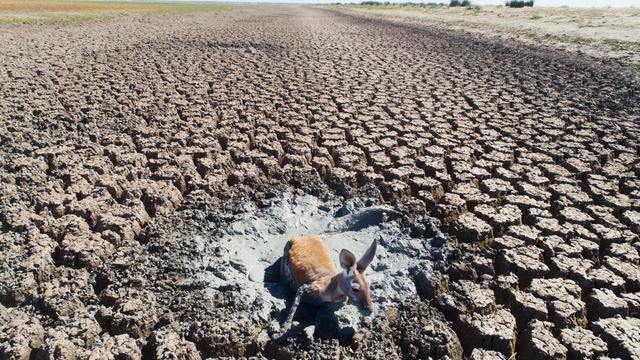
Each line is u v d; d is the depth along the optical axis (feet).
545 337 15.25
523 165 28.71
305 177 26.78
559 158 30.04
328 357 14.80
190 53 69.77
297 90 47.06
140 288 17.46
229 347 15.15
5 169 26.50
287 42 87.71
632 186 25.79
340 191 25.77
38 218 21.16
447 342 15.25
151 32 99.04
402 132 34.45
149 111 38.42
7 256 18.58
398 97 45.24
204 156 29.60
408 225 21.98
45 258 18.43
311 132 33.88
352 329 15.62
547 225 21.65
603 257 19.67
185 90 45.80
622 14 134.10
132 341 14.87
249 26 128.26
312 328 15.67
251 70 57.41
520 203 23.86
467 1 235.81
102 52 67.26
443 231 22.07
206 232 21.30
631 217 22.41
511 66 63.21
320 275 16.12
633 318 16.28
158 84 48.14
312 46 82.79
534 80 53.47
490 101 44.39
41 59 59.00
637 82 51.70
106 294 16.93
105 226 20.92
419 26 132.05
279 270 18.72
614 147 31.40
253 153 29.73
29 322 15.51
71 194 23.53
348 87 49.14
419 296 17.71
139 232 21.42
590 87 49.65
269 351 15.29
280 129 34.35
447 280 18.19
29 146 29.30
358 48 81.66
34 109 37.45
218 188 25.44
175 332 15.33
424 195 24.67
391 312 16.66
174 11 207.21
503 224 21.85
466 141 32.78
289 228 21.93
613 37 85.92
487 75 56.90
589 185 25.94
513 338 15.60
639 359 14.38
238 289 17.33
